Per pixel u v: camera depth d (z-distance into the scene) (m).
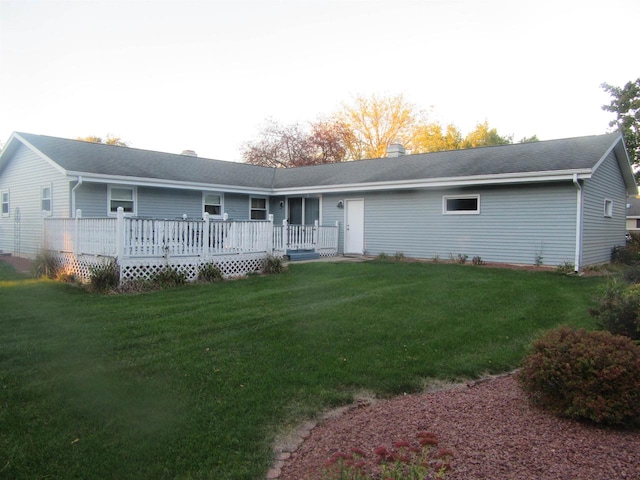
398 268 12.44
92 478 2.74
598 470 2.55
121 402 3.74
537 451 2.80
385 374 4.45
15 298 8.02
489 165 13.84
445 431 3.14
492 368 4.76
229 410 3.65
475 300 7.88
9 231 16.64
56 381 4.14
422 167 15.93
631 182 16.70
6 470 2.76
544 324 6.41
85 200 13.48
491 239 13.63
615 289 5.34
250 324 6.20
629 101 24.64
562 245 12.30
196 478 2.76
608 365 3.25
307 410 3.69
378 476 2.53
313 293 8.52
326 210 17.89
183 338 5.53
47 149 14.02
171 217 15.66
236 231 11.31
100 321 6.30
